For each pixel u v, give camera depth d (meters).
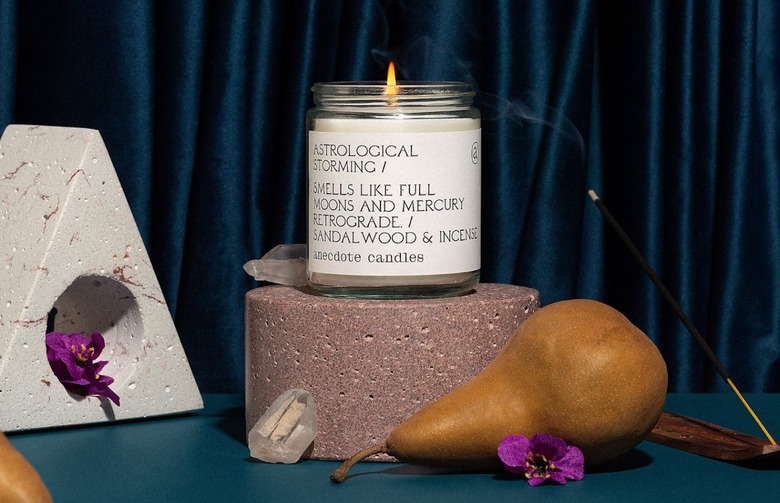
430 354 0.91
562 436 0.85
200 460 0.93
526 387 0.86
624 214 1.25
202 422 1.07
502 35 1.19
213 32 1.19
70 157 1.03
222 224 1.21
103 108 1.20
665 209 1.24
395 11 1.21
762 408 1.10
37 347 1.01
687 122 1.22
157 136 1.21
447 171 0.93
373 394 0.91
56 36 1.20
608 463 0.91
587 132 1.21
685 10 1.20
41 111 1.22
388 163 0.92
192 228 1.22
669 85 1.22
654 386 0.84
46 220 1.02
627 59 1.23
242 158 1.20
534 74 1.21
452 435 0.85
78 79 1.20
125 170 1.20
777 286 1.26
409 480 0.86
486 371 0.89
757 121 1.26
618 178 1.26
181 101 1.19
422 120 0.92
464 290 0.96
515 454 0.84
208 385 1.24
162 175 1.21
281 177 1.22
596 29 1.26
